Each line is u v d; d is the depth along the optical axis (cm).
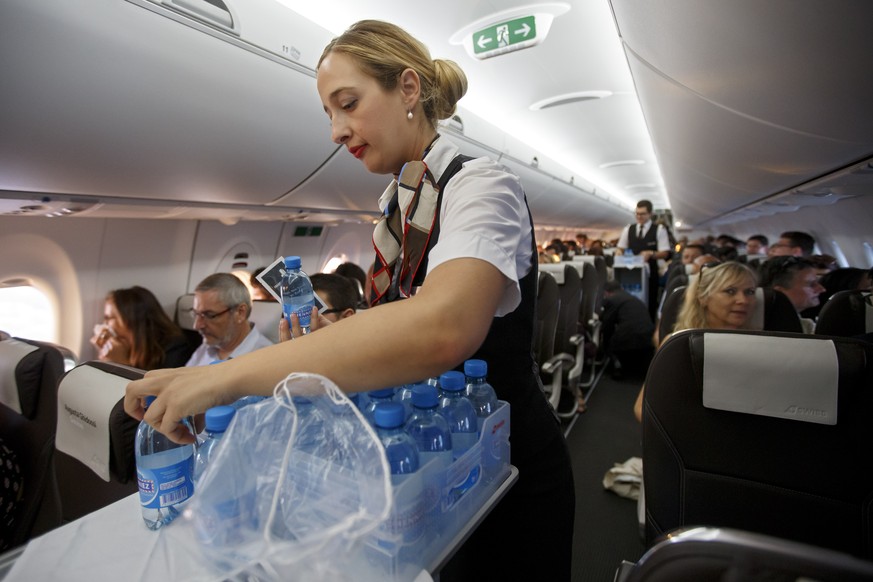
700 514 108
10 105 107
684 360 105
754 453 101
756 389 97
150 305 252
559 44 250
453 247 62
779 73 125
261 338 227
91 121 125
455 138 283
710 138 242
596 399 382
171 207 205
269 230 330
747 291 182
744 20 102
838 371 90
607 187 1060
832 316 191
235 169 188
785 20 95
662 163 445
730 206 580
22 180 140
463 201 70
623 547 199
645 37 144
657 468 113
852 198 375
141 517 67
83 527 64
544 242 1014
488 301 59
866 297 186
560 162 643
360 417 48
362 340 53
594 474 262
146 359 250
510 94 332
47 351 136
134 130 137
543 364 262
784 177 302
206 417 57
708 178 401
